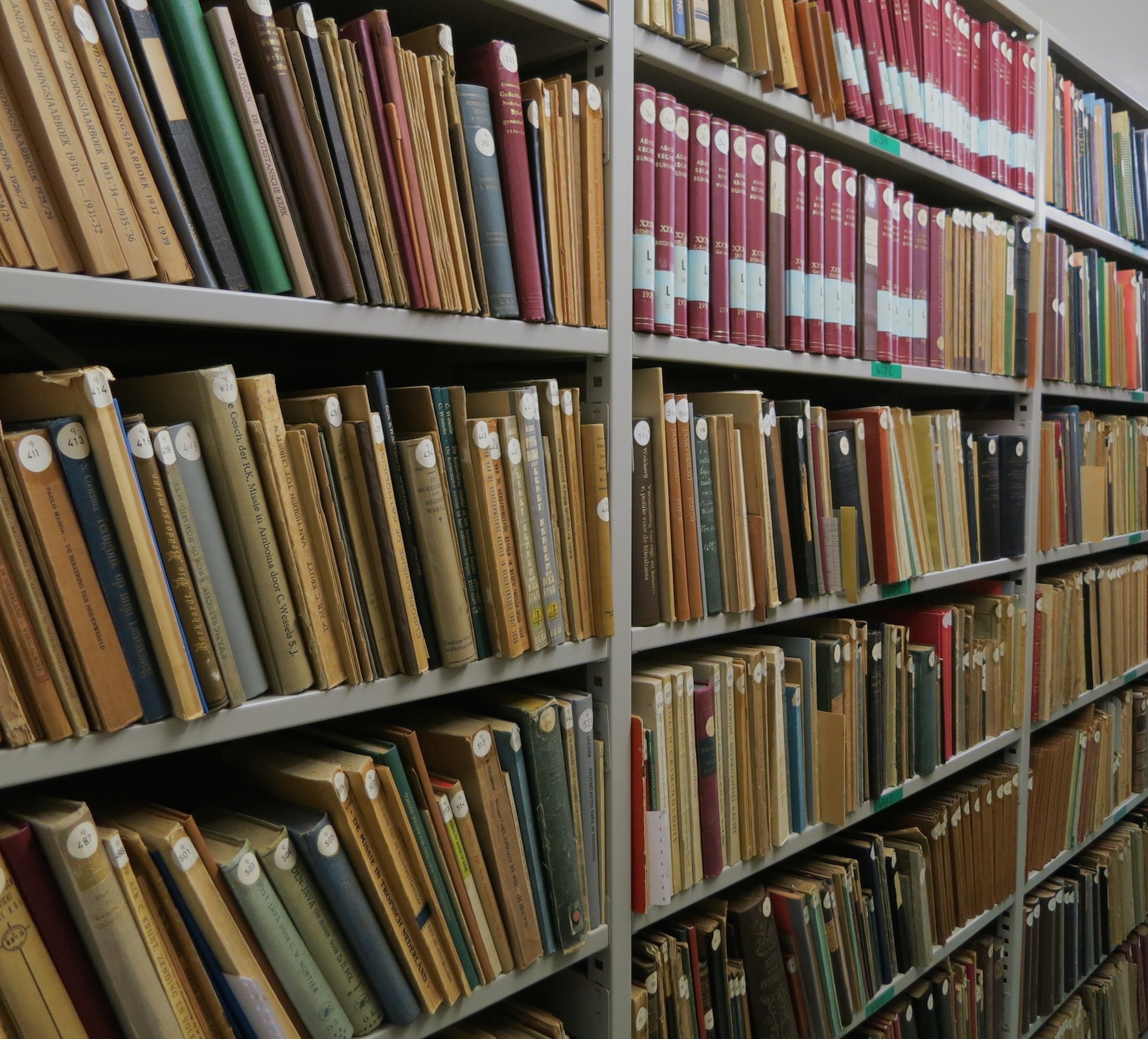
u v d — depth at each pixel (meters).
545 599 0.99
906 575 1.56
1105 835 2.58
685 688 1.19
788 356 1.32
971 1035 1.90
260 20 0.75
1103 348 2.25
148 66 0.70
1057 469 2.07
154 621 0.69
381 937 0.85
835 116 1.37
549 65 1.13
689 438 1.17
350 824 0.83
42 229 0.64
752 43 1.21
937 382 1.66
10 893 0.63
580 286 1.04
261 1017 0.75
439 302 0.88
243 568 0.77
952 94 1.63
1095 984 2.42
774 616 1.32
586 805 1.07
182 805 0.88
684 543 1.17
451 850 0.92
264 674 0.79
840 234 1.39
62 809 0.67
